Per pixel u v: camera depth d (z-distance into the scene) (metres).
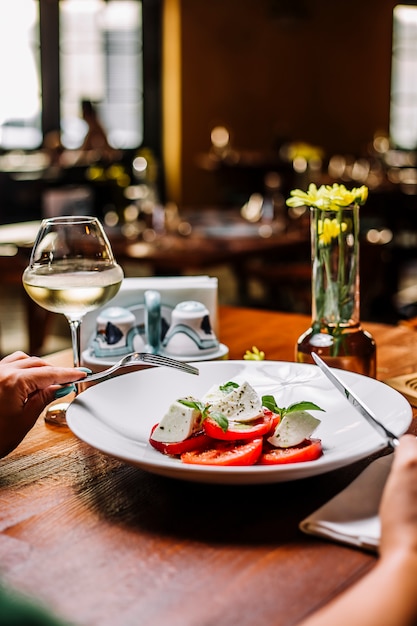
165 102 8.18
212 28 8.10
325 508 0.80
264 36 8.40
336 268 1.25
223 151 7.86
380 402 1.02
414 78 9.28
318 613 0.60
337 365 1.26
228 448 0.90
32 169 6.65
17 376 1.00
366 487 0.84
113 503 0.88
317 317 1.29
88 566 0.74
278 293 4.40
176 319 1.34
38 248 1.20
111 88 8.05
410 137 9.44
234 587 0.69
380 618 0.58
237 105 8.42
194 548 0.77
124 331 1.32
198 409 0.94
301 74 8.67
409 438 0.78
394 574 0.61
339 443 0.95
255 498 0.88
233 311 1.92
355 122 8.93
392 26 8.80
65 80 7.86
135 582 0.71
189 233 3.65
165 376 1.13
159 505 0.87
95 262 1.20
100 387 1.06
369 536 0.75
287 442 0.90
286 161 6.09
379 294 5.40
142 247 3.34
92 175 4.27
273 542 0.78
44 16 7.58
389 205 5.35
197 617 0.65
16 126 7.71
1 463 1.01
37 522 0.83
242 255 3.34
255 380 1.15
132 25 7.94
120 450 0.89
